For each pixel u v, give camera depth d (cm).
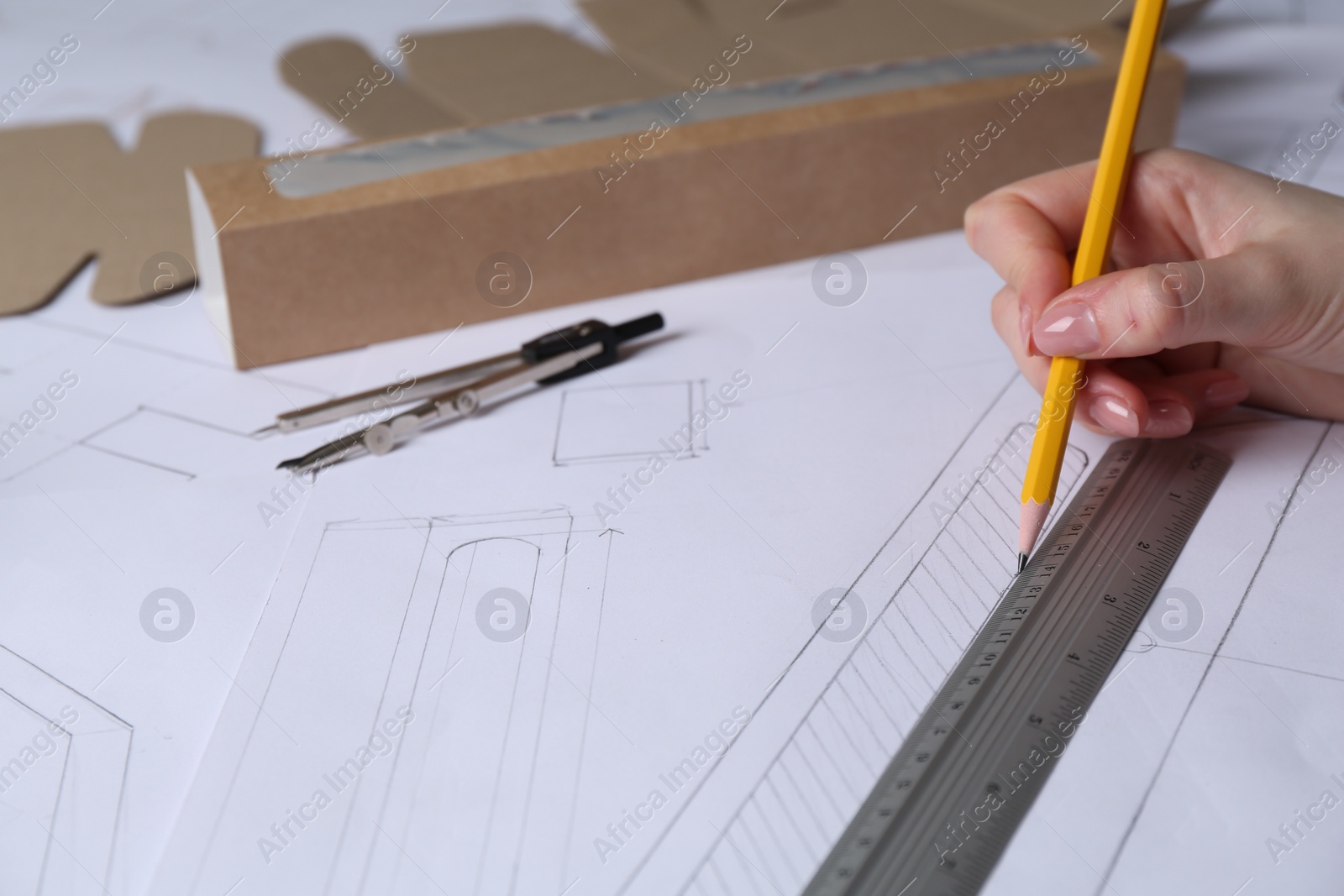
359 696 56
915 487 70
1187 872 46
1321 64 117
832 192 96
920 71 102
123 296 94
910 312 89
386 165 89
